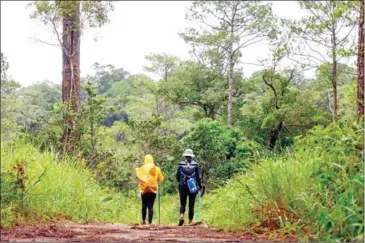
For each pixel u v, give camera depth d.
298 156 8.52
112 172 19.61
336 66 39.34
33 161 10.52
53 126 19.27
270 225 7.89
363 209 6.36
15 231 7.54
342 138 7.39
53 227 8.43
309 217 7.11
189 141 30.55
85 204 11.75
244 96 58.28
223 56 54.66
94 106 20.30
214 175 28.98
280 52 41.88
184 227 10.26
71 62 21.91
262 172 8.80
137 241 7.00
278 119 45.28
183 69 57.06
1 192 8.41
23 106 61.25
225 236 7.78
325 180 7.14
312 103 47.19
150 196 13.08
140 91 86.31
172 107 72.44
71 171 12.30
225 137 31.44
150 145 26.66
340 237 6.34
